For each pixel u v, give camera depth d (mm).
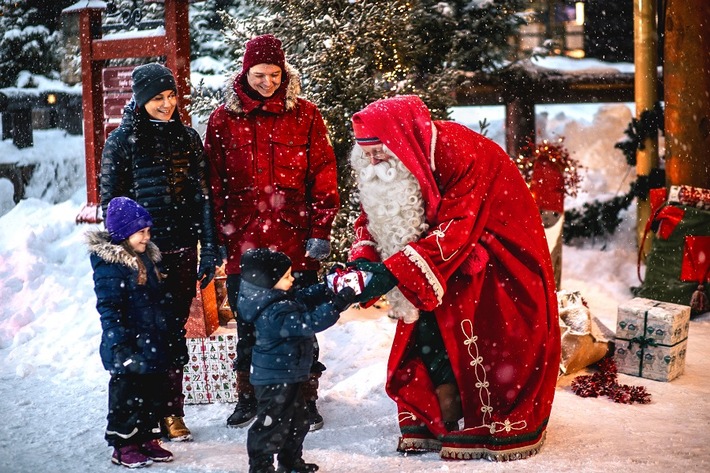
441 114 7605
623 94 11188
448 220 4066
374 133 4098
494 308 4258
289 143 4906
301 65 7188
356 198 7234
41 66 13281
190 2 9344
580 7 12578
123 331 4230
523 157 8500
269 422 3965
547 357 4297
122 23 8492
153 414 4555
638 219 9133
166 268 4738
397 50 7621
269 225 4898
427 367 4395
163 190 4711
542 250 4375
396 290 4172
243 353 4887
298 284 5020
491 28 9336
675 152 8180
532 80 10812
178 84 8133
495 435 4176
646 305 5914
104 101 8531
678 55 8094
